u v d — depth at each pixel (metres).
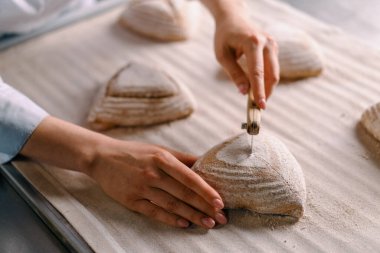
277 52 0.85
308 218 0.66
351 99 0.85
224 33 0.84
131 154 0.69
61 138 0.72
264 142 0.70
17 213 0.69
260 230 0.65
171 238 0.64
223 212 0.67
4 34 1.01
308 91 0.88
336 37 0.99
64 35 1.04
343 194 0.69
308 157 0.75
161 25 1.01
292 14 1.06
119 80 0.85
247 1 1.11
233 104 0.86
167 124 0.83
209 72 0.94
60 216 0.67
